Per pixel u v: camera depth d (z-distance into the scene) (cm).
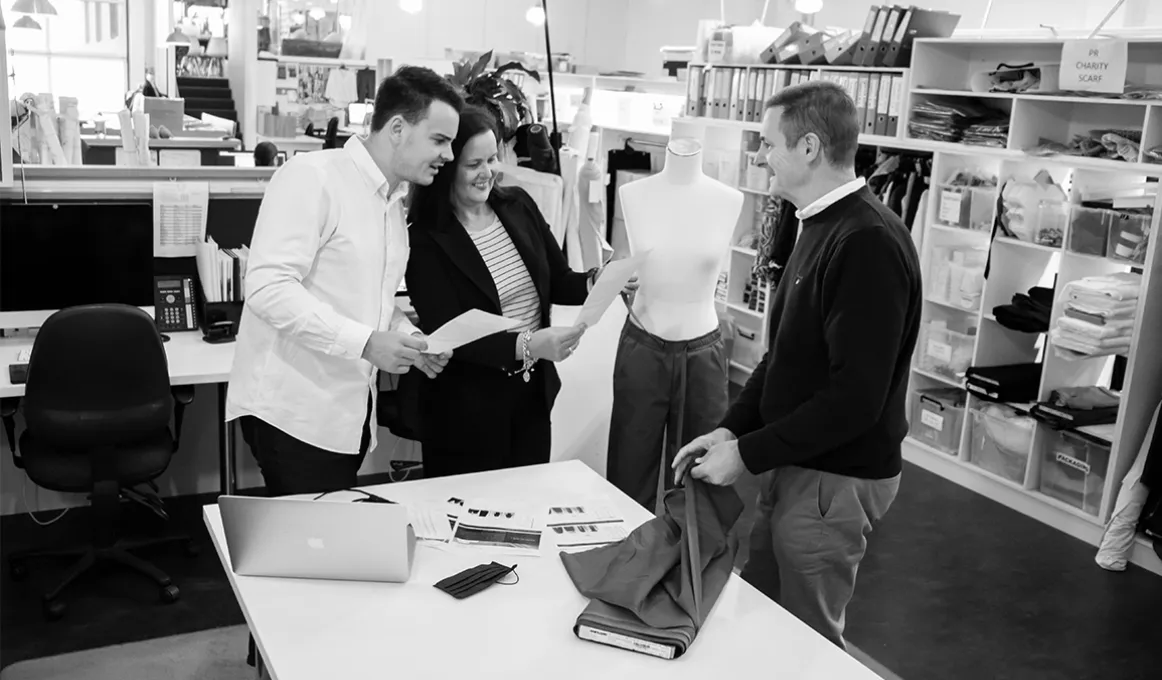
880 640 351
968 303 500
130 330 315
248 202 414
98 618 335
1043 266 498
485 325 219
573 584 200
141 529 398
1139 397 418
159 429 352
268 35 1087
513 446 291
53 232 365
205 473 430
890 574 404
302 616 183
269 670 170
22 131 461
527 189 360
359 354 221
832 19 831
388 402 378
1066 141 482
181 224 382
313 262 233
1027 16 634
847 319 210
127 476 337
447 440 283
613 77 962
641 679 170
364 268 237
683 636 179
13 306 364
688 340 332
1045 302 472
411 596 192
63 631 326
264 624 180
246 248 400
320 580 197
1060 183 493
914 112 523
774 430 215
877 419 212
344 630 179
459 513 228
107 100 1287
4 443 395
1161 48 450
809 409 213
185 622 335
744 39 634
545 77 949
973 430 501
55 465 331
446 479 248
